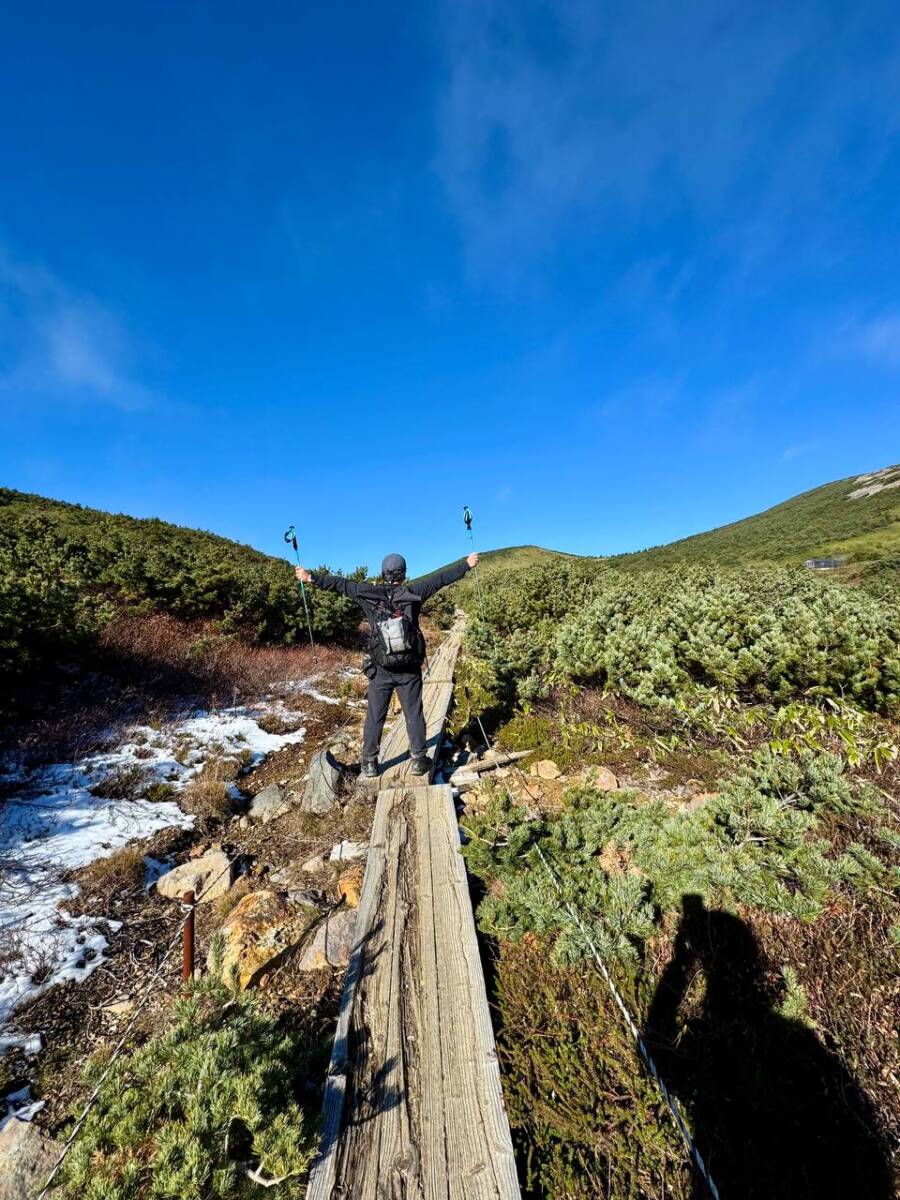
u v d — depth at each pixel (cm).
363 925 335
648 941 330
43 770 561
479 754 635
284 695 936
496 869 382
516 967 316
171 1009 309
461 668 1026
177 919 392
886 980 286
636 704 667
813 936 313
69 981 328
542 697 752
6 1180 206
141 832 491
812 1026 269
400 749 638
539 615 1265
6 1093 256
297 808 552
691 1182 217
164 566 1287
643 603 853
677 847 371
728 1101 245
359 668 1255
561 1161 224
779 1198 212
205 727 749
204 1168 173
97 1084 223
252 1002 262
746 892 319
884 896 321
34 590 777
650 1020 284
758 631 630
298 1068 247
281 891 399
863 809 371
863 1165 223
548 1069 257
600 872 371
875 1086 247
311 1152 188
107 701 736
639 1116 237
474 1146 217
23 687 684
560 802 510
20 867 420
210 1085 204
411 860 399
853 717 541
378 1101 235
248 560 2244
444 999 285
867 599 740
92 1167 186
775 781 389
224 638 1143
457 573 499
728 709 598
